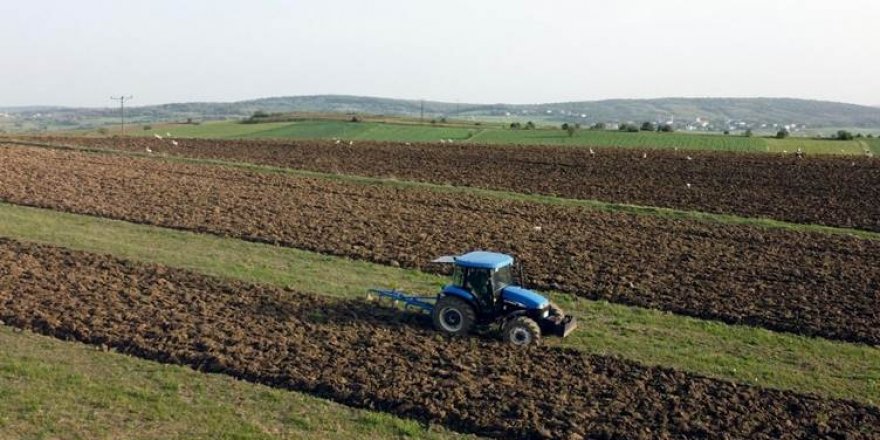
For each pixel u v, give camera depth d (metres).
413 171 46.09
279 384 15.41
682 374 16.30
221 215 31.09
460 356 16.92
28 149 48.09
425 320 19.38
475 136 82.75
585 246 27.62
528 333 17.55
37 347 16.84
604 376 16.09
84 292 20.55
